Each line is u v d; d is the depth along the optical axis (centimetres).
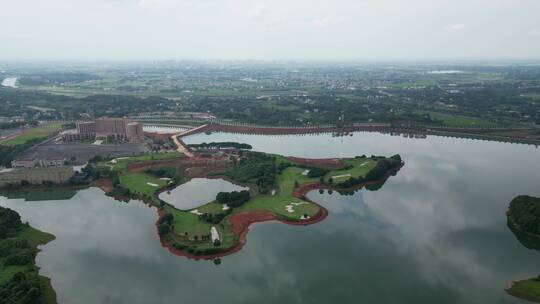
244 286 17362
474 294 16838
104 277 17988
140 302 16238
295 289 17138
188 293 16862
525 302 16338
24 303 15088
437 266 18912
